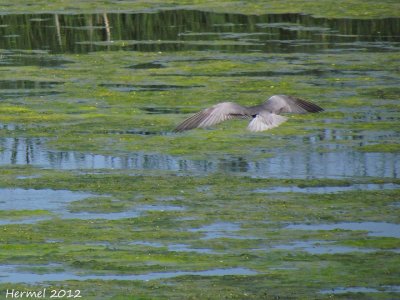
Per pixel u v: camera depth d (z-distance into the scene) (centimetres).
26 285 2892
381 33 7288
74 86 5709
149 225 3447
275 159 4288
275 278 2938
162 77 5925
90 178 4019
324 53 6588
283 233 3353
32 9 8431
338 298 2783
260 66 6194
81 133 4719
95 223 3469
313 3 8575
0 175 4072
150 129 4769
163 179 3991
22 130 4791
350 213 3572
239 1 8750
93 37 7306
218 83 5731
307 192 3825
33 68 6212
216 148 4447
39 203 3709
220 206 3650
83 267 3058
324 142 4541
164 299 2773
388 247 3216
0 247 3231
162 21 7862
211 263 3072
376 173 4081
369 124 4856
